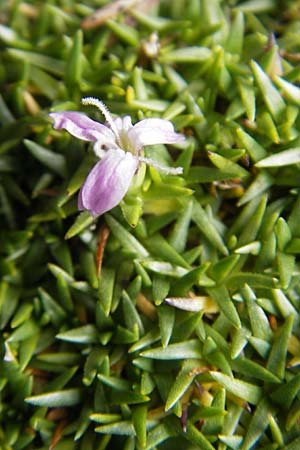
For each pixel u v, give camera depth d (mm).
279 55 112
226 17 119
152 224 107
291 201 107
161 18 118
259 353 102
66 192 106
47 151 108
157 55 114
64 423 105
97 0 120
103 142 100
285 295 104
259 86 108
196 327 103
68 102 111
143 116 108
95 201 98
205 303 104
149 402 103
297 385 100
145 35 117
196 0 117
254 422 101
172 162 107
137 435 100
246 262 106
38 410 104
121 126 102
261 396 102
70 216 109
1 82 116
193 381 103
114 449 104
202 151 109
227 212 109
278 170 107
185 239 106
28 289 109
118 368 104
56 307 106
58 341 107
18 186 111
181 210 106
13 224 111
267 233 105
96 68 115
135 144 100
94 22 116
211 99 111
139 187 104
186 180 107
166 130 101
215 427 101
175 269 105
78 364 106
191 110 110
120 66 114
